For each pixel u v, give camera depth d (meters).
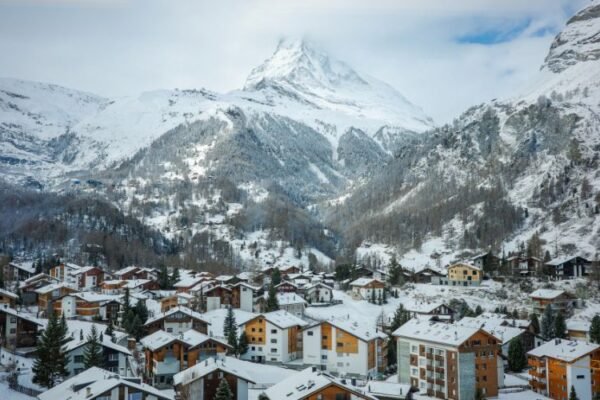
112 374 85.44
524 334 142.25
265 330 139.38
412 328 121.81
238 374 93.12
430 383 113.31
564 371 110.44
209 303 187.38
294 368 132.50
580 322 167.12
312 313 186.75
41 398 82.62
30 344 129.50
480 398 103.62
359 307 198.12
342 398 80.38
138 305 159.38
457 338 109.88
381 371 134.62
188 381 91.12
